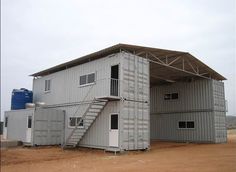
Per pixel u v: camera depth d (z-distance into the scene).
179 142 24.62
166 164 11.02
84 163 11.77
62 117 20.16
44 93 23.31
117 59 16.31
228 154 14.48
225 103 24.89
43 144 18.95
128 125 15.78
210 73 23.78
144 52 18.09
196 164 10.91
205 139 23.17
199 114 23.92
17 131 21.00
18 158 13.73
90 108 17.27
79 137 17.97
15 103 23.75
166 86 26.83
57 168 10.61
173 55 19.45
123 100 15.70
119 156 14.02
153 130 27.33
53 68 21.77
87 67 18.66
